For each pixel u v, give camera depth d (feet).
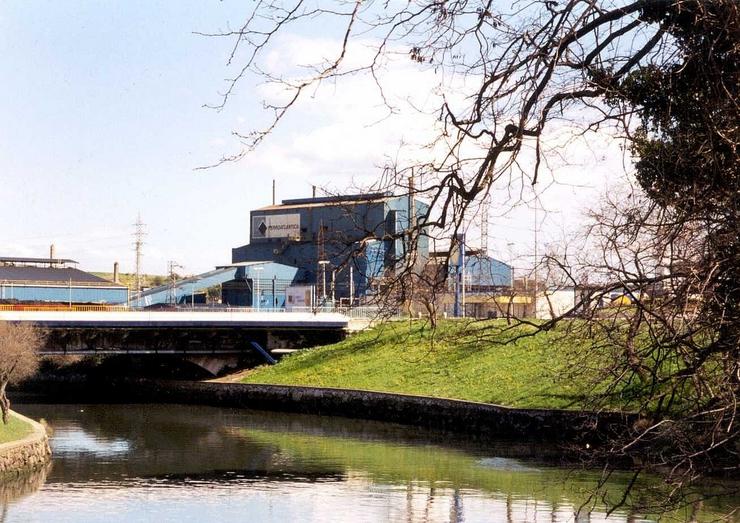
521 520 97.96
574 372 30.09
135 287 442.50
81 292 320.29
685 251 25.05
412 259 26.91
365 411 206.08
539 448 151.12
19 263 343.26
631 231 25.77
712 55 24.22
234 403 235.61
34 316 219.20
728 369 24.31
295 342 260.42
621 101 26.23
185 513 105.81
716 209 24.72
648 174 26.40
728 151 24.66
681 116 25.76
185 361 270.46
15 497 113.19
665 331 25.50
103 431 180.04
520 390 177.47
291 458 145.59
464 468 132.26
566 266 26.94
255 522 101.50
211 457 147.13
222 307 272.92
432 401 188.44
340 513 104.99
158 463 141.08
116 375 278.87
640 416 26.76
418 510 105.50
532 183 26.02
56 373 291.58
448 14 25.07
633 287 25.18
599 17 25.41
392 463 138.82
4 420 151.12
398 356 226.17
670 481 25.81
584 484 108.06
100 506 108.88
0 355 164.96
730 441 24.98
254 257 285.84
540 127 25.75
